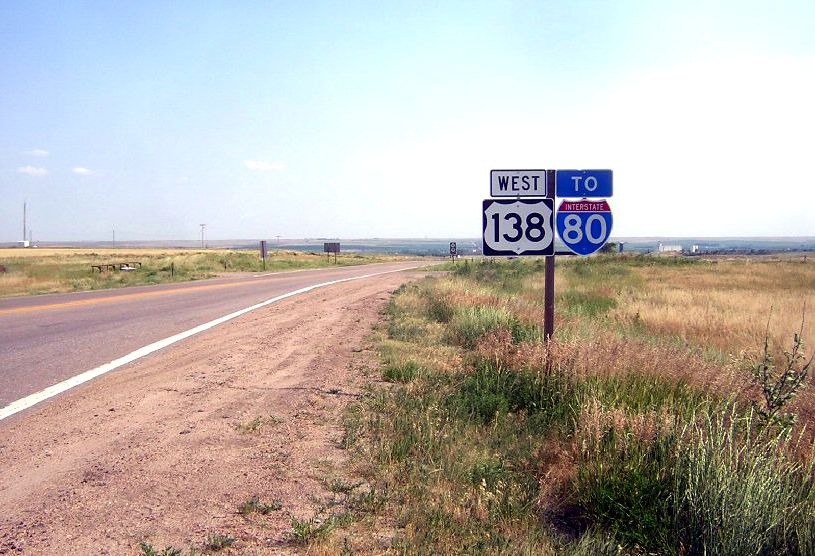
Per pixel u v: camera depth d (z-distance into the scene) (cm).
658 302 2158
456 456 588
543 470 582
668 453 527
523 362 869
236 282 3453
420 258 11531
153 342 1302
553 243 862
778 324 1567
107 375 975
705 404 657
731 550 420
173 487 522
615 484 502
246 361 1090
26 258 8850
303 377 959
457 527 457
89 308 1988
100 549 414
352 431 672
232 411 760
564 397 750
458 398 773
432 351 1176
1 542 420
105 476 543
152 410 764
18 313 1836
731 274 3797
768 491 436
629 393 733
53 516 462
